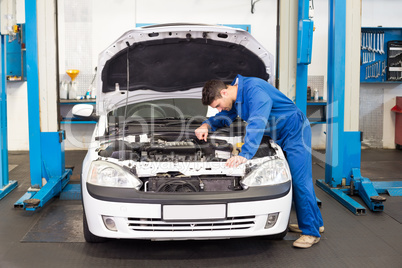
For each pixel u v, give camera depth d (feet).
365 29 21.22
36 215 10.93
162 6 20.35
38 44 12.35
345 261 8.18
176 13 20.45
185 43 9.65
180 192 7.57
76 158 19.12
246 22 20.72
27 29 12.21
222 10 20.58
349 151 13.30
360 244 9.08
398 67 21.16
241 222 7.77
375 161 19.08
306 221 8.77
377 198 11.41
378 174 16.51
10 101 20.54
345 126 13.29
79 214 11.02
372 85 21.93
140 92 10.91
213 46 9.75
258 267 7.92
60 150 12.76
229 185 7.98
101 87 10.31
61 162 12.87
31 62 12.33
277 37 13.05
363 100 22.03
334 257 8.37
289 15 12.98
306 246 8.78
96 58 20.40
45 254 8.46
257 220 7.68
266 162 8.17
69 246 8.88
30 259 8.21
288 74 13.15
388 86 21.93
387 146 22.35
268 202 7.69
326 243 9.13
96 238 8.79
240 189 8.03
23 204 11.42
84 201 8.04
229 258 8.32
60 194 12.50
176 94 11.28
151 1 20.29
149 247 8.86
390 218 10.93
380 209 11.47
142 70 10.34
